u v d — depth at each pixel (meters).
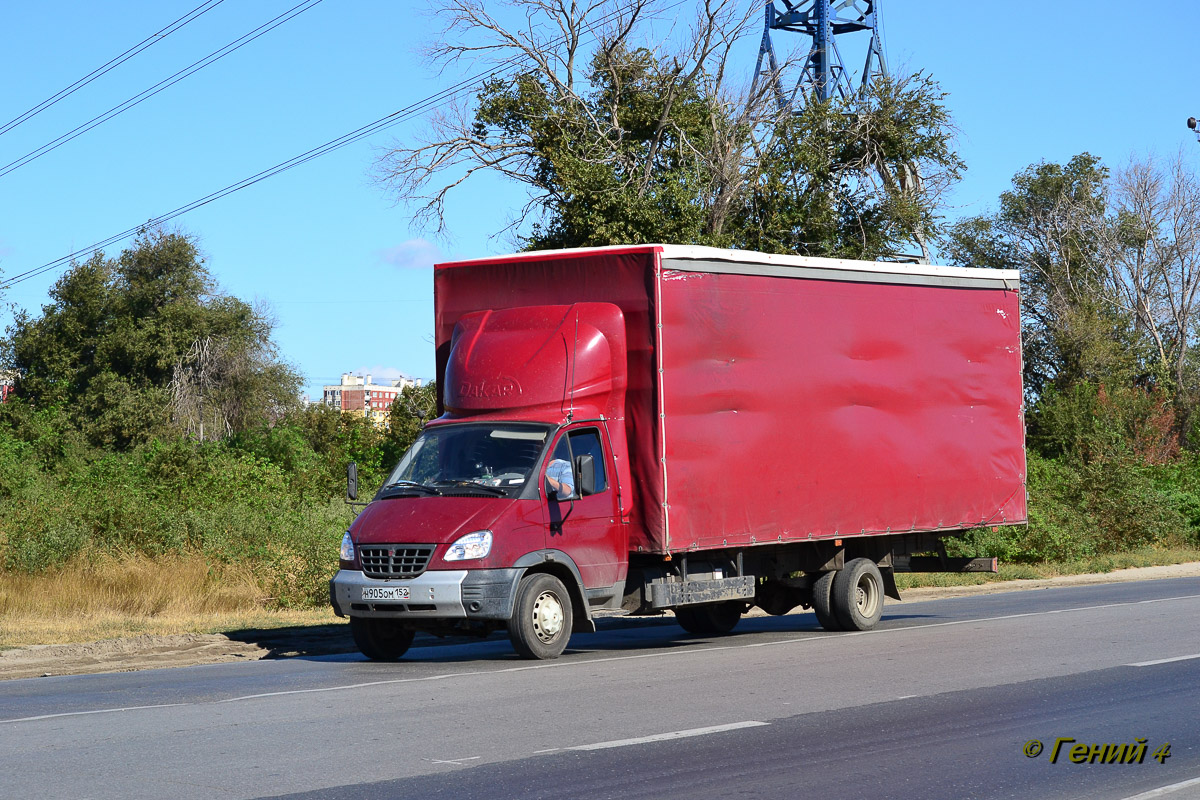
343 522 21.09
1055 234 64.62
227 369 69.25
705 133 34.41
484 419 12.81
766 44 39.94
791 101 34.91
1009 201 66.31
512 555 11.81
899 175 35.19
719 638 14.90
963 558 16.28
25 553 19.33
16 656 13.64
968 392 15.93
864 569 15.34
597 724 8.51
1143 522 31.80
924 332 15.48
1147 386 57.16
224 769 7.08
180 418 65.94
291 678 11.18
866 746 7.81
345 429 59.94
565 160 33.44
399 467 12.89
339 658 13.20
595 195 32.72
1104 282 63.62
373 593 11.79
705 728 8.36
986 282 16.23
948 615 17.47
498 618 11.70
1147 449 41.91
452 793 6.53
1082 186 64.69
